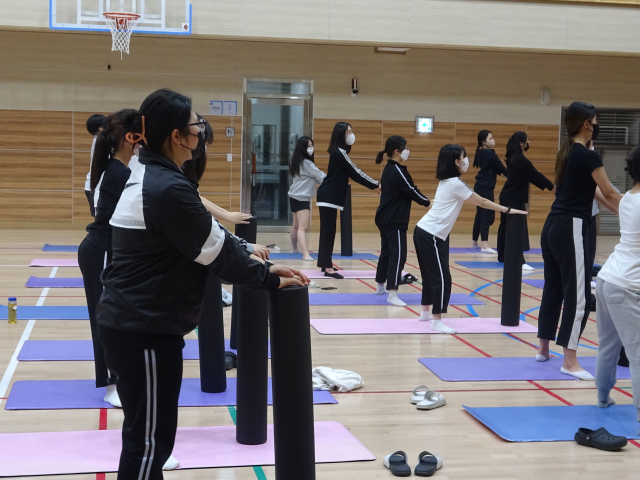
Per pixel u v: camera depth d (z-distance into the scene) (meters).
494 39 10.78
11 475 2.59
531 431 3.18
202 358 3.68
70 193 11.30
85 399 3.51
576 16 10.93
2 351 4.42
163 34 9.95
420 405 3.50
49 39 10.96
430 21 10.62
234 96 11.50
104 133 3.15
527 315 5.96
